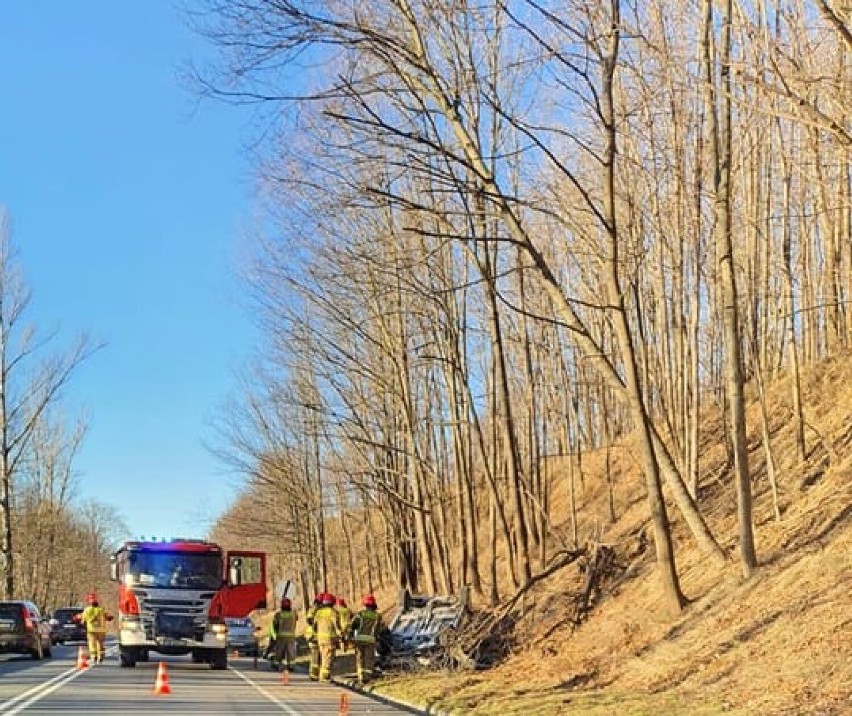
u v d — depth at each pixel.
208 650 28.16
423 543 32.62
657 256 27.75
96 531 121.50
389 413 35.41
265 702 18.83
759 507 22.27
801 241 26.09
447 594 31.64
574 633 22.41
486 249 24.95
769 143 23.75
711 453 29.22
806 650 14.37
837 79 13.68
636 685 16.83
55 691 19.98
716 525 22.95
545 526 31.05
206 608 27.81
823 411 24.97
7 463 48.09
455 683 20.67
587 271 31.78
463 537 30.89
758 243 26.47
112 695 19.34
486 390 36.94
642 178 29.08
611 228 19.42
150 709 16.89
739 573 18.83
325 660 24.86
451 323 29.22
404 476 33.69
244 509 55.75
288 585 35.00
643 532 26.14
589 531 33.09
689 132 24.36
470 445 32.66
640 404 19.73
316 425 37.09
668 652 17.81
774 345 30.58
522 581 25.83
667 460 20.28
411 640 24.78
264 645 39.28
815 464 22.34
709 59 17.39
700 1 18.78
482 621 24.67
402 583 38.78
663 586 19.58
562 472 43.31
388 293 29.36
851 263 23.58
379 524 53.34
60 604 96.69
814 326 27.73
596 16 19.06
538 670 20.75
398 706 18.72
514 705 16.28
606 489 36.59
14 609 33.41
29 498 71.94
